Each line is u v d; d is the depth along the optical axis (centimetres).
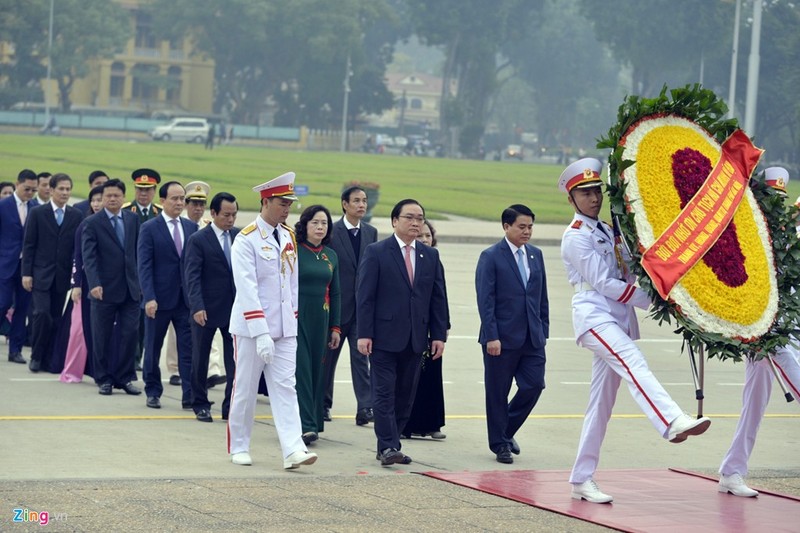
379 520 992
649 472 1277
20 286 1925
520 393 1352
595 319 1105
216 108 16038
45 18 13575
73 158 7988
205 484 1105
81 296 1733
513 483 1177
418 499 1083
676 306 1070
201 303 1490
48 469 1166
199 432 1416
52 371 1797
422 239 1551
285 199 1253
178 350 1594
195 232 1562
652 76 13550
